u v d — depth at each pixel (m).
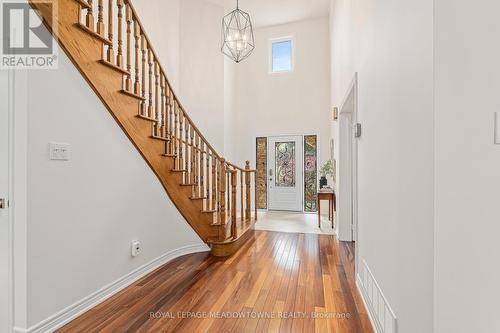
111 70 2.26
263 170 6.63
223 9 5.63
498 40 1.01
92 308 2.03
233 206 3.52
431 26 1.04
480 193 1.01
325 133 6.14
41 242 1.68
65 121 1.84
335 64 4.59
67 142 1.86
